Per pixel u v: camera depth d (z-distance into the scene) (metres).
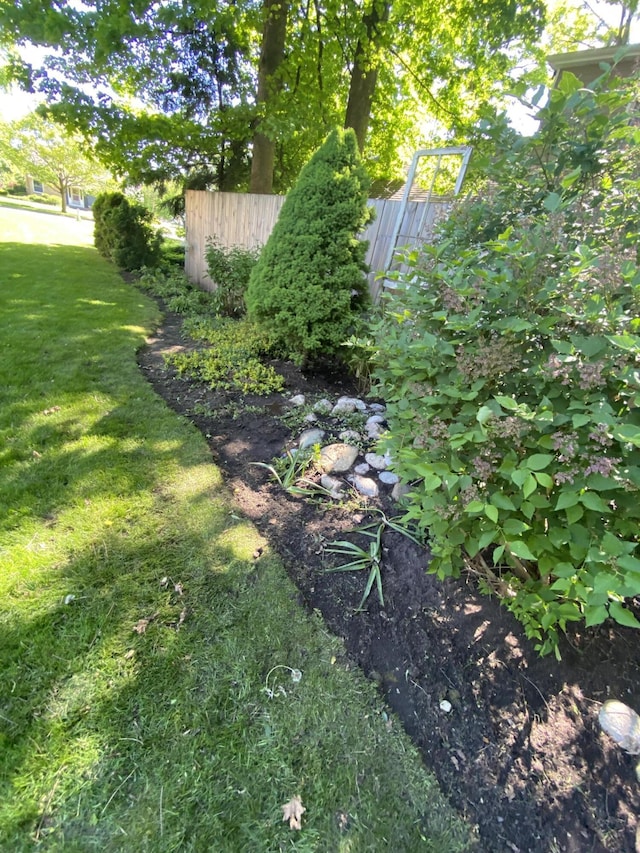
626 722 1.31
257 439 2.71
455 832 1.10
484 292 1.28
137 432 2.61
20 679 1.28
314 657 1.46
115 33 5.41
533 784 1.21
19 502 1.95
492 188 1.76
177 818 1.05
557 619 1.25
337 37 6.96
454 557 1.44
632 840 1.12
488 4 6.18
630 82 1.52
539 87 1.53
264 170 7.12
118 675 1.33
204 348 4.10
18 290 5.45
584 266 1.07
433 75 7.80
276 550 1.87
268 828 1.06
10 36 5.57
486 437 1.11
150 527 1.92
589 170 1.54
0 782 1.06
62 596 1.54
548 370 1.11
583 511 1.12
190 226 7.64
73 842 0.99
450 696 1.39
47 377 3.15
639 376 0.98
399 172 10.62
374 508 2.12
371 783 1.17
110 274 7.41
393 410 1.69
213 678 1.36
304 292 3.56
